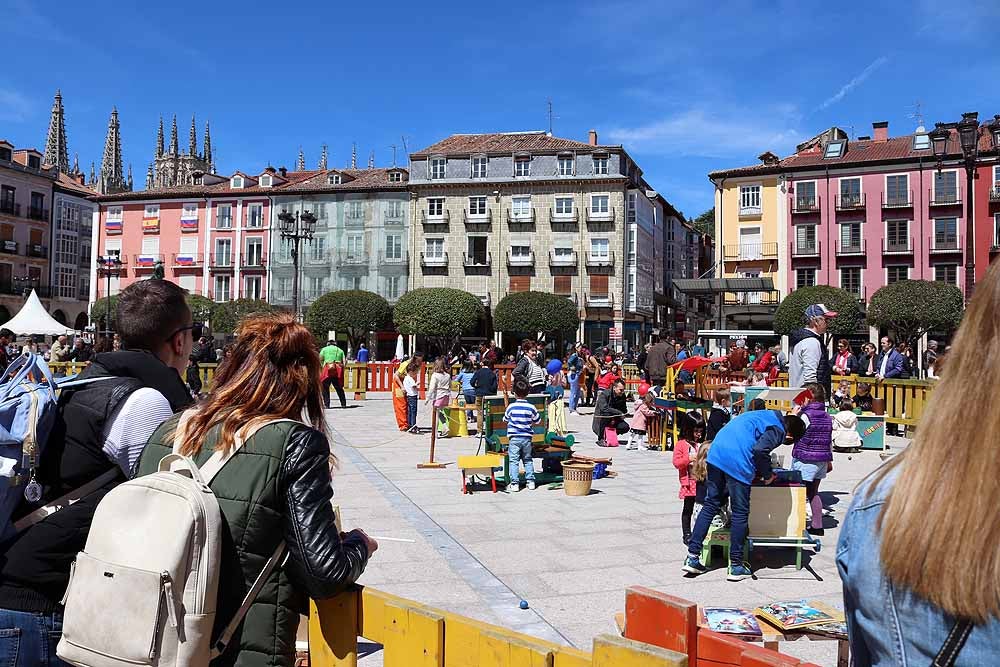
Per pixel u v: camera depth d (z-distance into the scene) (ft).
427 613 6.72
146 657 5.84
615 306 178.81
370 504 28.45
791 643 15.44
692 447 23.59
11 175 202.39
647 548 22.53
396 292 189.67
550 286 182.70
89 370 8.38
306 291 193.36
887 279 153.28
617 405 47.14
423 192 188.75
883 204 153.48
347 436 49.29
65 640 6.23
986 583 3.34
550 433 34.81
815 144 174.29
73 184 232.73
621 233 179.42
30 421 7.42
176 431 7.11
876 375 58.39
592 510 27.71
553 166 184.03
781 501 20.59
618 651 5.42
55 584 7.30
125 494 6.36
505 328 169.78
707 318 260.62
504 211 185.06
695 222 350.43
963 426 3.68
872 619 3.86
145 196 201.77
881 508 3.91
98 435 7.72
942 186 149.38
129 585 5.97
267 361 7.22
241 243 197.67
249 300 175.73
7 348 55.93
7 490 7.32
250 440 6.64
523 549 22.26
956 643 3.47
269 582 6.47
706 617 12.08
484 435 36.27
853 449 43.29
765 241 163.02
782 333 141.38
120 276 203.51
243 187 201.57
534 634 15.64
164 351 8.96
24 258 205.36
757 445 19.48
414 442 46.73
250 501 6.39
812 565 21.08
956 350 3.95
